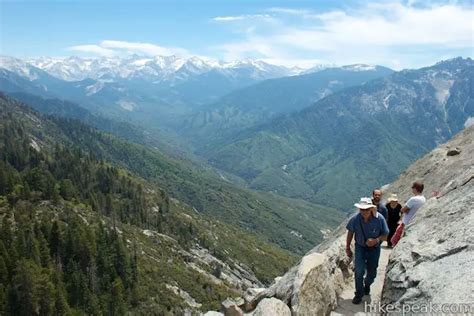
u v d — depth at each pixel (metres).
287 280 16.19
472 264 10.45
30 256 135.88
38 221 167.38
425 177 37.62
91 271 142.62
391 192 40.16
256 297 18.70
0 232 143.62
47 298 119.06
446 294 9.81
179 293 166.00
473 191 14.97
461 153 36.88
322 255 16.12
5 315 116.44
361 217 15.59
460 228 12.61
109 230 185.25
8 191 186.50
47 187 196.00
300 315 13.75
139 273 161.50
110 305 136.25
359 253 15.79
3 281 123.88
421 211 16.77
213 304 168.00
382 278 18.25
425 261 12.09
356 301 16.03
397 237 19.33
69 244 150.38
